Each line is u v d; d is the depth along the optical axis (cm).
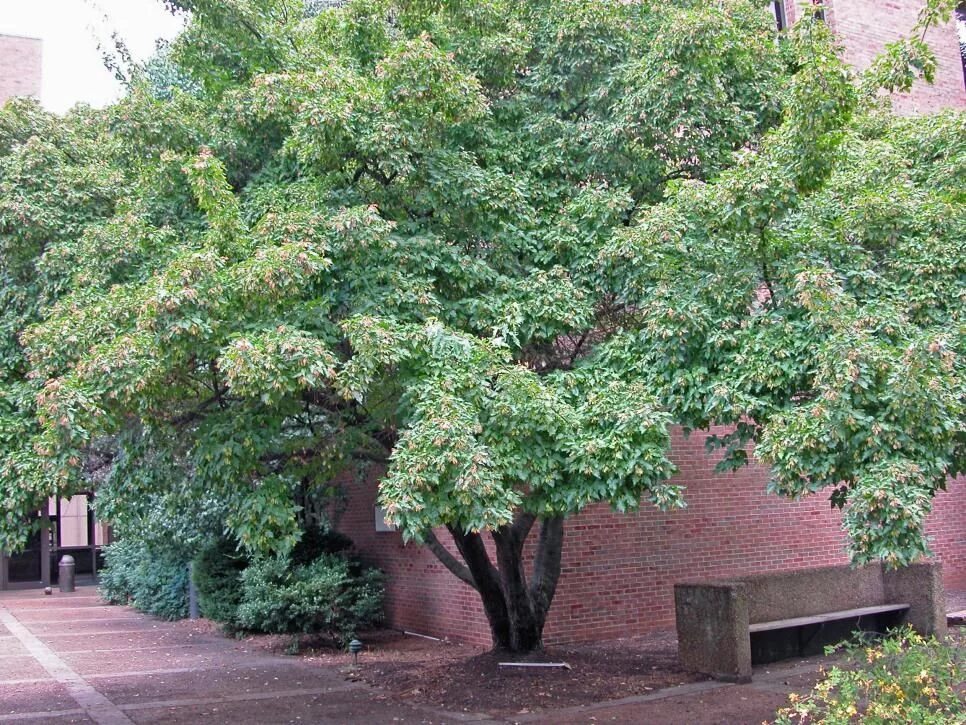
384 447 891
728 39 970
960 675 626
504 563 1110
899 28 1708
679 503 703
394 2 991
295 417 844
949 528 1720
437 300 793
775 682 977
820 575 1141
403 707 951
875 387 644
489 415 705
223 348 693
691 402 744
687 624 1039
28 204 859
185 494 1087
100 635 1605
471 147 944
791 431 651
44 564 2666
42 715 954
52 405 662
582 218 887
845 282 784
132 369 676
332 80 848
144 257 828
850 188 858
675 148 917
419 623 1493
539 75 1006
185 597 1806
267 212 833
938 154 962
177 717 933
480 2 998
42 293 857
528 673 1045
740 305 766
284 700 1008
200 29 981
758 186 718
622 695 943
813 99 733
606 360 805
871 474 615
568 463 710
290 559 1445
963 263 779
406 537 645
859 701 714
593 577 1338
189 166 784
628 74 941
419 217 879
